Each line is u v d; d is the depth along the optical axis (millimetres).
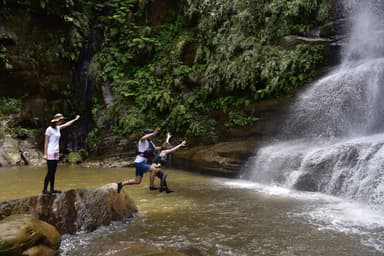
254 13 16625
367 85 11727
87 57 21859
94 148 18484
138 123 17953
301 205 8023
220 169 12883
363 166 8539
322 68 13875
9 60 18844
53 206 6598
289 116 13625
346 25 14469
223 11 17938
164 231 6426
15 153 16906
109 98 19875
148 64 20516
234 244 5648
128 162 16734
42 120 19594
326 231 6121
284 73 14156
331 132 12352
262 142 13422
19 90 19391
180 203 8539
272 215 7230
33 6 20203
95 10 22906
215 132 15867
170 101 18078
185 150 15961
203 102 17078
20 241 4879
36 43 20234
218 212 7613
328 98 12656
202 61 18141
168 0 21531
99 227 6723
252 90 15109
